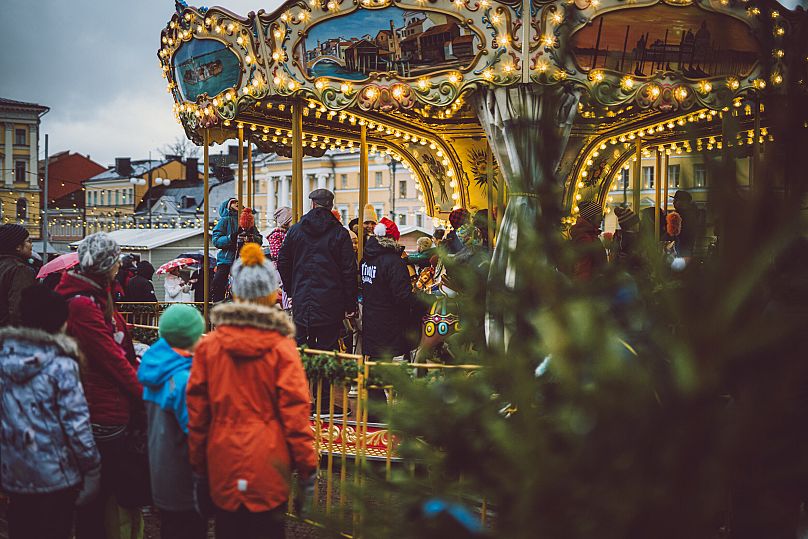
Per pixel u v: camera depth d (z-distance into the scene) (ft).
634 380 7.18
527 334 7.91
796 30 6.72
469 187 47.98
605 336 7.29
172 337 15.61
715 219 7.01
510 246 7.88
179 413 15.34
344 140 47.65
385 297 27.58
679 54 28.53
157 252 99.81
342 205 223.51
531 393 7.66
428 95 30.37
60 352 15.33
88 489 15.74
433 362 10.25
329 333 28.07
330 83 31.53
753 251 6.81
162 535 16.06
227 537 14.29
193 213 266.98
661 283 7.44
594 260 7.91
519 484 7.45
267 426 14.16
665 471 6.93
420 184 50.83
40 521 15.30
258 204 241.14
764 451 7.00
